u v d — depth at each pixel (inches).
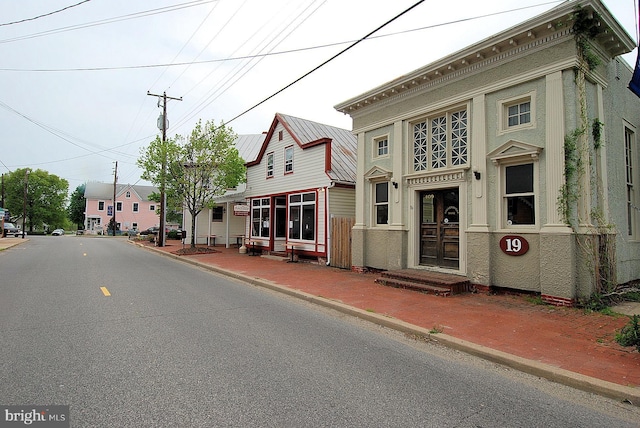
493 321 259.8
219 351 195.6
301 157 646.5
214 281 441.1
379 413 136.2
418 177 427.5
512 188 346.9
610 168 340.2
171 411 132.3
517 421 135.0
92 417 127.0
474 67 372.8
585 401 154.2
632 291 337.4
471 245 366.0
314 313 293.9
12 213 2480.3
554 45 314.2
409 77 423.8
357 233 504.1
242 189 969.5
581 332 235.3
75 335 216.7
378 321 267.0
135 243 1198.9
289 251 648.4
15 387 149.1
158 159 765.3
